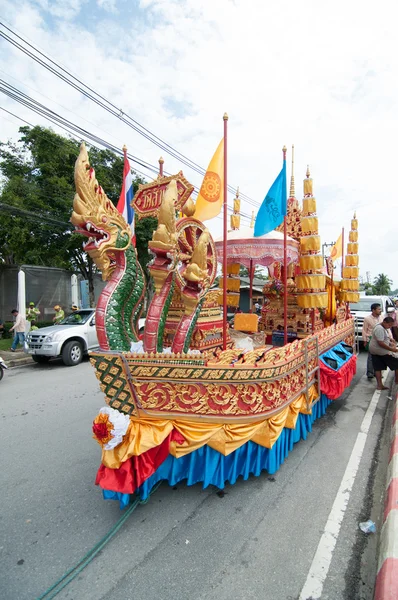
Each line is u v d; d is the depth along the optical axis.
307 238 4.99
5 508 3.13
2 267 16.72
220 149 4.04
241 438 3.08
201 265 2.99
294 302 6.16
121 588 2.22
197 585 2.24
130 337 3.08
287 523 2.86
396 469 3.32
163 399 2.81
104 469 2.74
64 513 3.04
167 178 3.53
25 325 11.44
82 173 2.62
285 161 4.39
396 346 6.88
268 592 2.19
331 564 2.42
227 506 3.08
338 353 6.04
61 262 18.34
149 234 13.54
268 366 3.19
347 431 4.84
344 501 3.18
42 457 4.14
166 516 2.94
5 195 13.12
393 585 1.93
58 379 8.07
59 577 2.32
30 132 13.65
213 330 4.30
